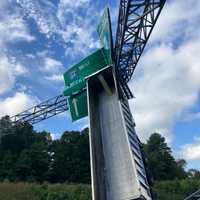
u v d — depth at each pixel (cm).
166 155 11062
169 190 8988
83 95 3428
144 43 3750
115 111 2947
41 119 7469
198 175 11200
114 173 2581
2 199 6675
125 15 3372
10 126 8175
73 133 10050
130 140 2673
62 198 7188
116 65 3312
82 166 9212
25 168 8662
